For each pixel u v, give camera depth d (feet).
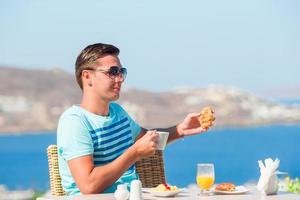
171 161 288.71
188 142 291.17
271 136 336.70
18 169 292.61
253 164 310.86
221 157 307.78
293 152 327.47
